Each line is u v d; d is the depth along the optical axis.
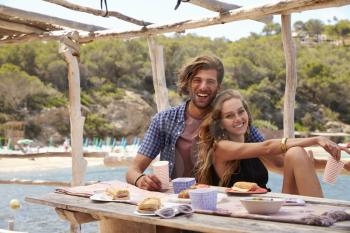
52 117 38.62
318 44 55.28
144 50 48.66
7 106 38.03
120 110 41.97
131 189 2.48
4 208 9.06
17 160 23.02
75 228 4.89
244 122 2.68
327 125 44.31
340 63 49.38
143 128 42.34
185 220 1.73
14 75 38.84
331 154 2.27
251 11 4.47
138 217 1.82
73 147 5.73
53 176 17.73
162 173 2.52
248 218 1.73
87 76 43.69
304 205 1.93
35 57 43.03
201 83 2.96
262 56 47.75
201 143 2.72
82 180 5.75
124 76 46.06
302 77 46.75
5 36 6.20
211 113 2.71
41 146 37.03
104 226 2.24
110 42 47.09
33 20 5.28
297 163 2.32
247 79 46.22
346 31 56.88
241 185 2.24
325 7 4.14
